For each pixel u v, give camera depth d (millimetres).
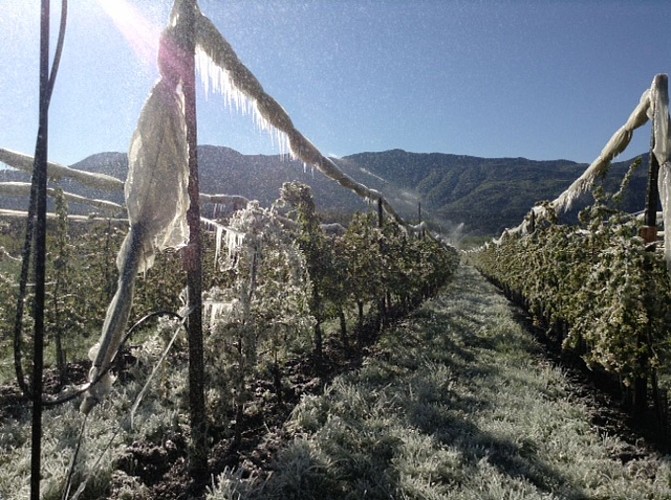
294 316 6438
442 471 5168
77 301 10141
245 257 6230
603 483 5012
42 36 2732
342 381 8156
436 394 7605
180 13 4582
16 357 2762
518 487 4730
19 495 4500
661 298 5754
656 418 6738
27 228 2750
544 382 8586
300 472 4938
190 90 4637
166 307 12141
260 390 8094
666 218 5863
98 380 3230
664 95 6105
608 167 8891
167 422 6508
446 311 17328
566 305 9117
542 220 14758
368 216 14766
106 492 4797
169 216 4188
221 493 4445
